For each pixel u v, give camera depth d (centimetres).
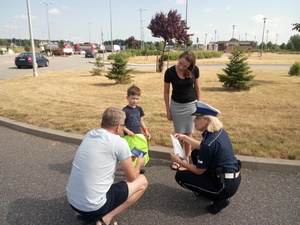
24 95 931
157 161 427
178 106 382
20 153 455
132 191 268
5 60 3419
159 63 1858
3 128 597
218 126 280
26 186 347
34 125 573
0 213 290
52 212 293
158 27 1720
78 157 241
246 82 1045
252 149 425
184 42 1789
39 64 2398
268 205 304
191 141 354
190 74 359
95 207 237
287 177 368
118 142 245
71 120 604
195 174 295
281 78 1472
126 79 1285
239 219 281
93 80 1409
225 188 276
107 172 240
